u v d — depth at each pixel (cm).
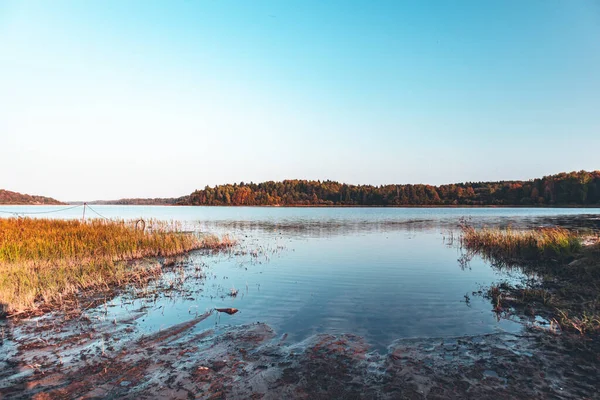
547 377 518
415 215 6575
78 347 643
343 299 959
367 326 748
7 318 804
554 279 1160
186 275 1279
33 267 1317
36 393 484
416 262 1540
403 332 711
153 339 680
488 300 945
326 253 1812
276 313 839
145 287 1095
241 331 720
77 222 2334
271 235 2770
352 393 481
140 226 2997
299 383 508
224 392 484
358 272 1325
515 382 505
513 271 1339
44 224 2222
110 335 702
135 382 513
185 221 4694
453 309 865
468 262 1541
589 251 1315
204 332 716
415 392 482
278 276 1258
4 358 598
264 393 482
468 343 651
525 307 865
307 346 641
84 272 1220
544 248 1547
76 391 489
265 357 596
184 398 471
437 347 634
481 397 468
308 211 9412
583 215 5578
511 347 630
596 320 731
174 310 863
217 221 4859
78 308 878
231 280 1197
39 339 682
